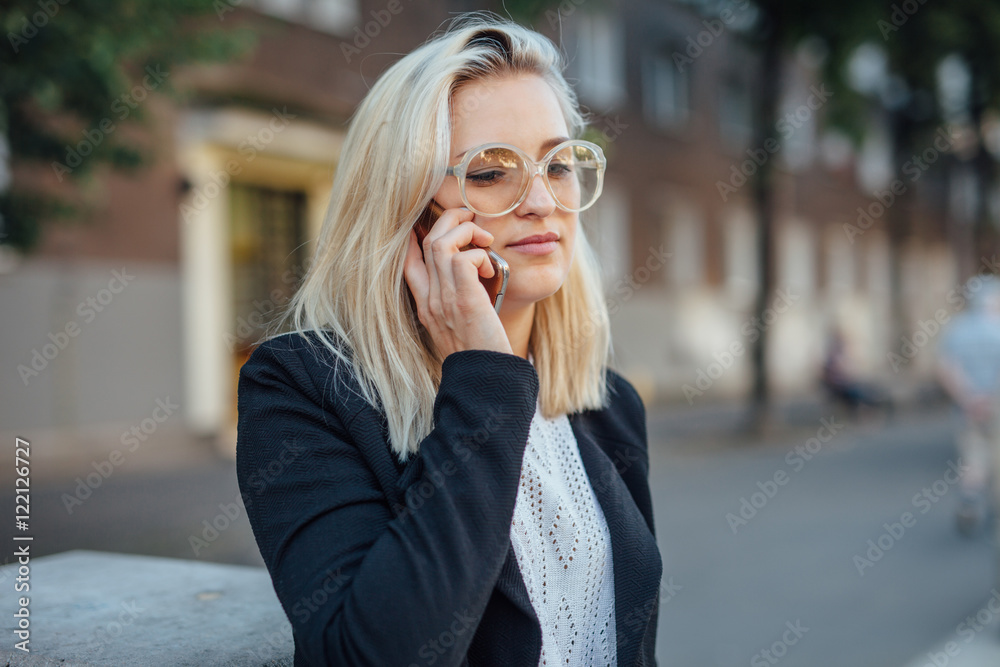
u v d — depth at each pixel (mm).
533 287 1218
